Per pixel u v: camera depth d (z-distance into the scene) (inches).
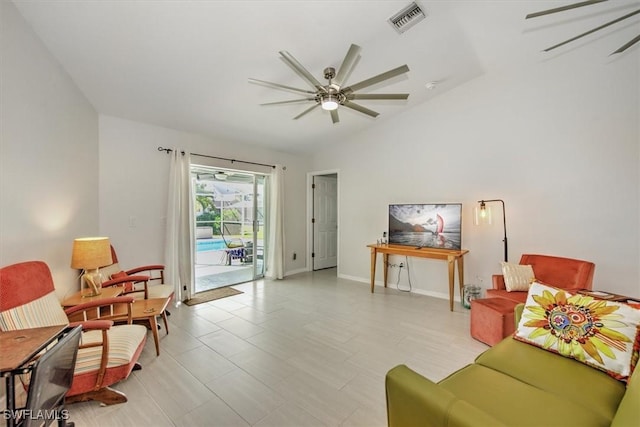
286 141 194.5
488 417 35.6
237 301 154.7
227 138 177.2
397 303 151.6
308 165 233.8
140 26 85.1
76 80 107.3
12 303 64.1
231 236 266.8
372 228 193.0
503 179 140.3
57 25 82.6
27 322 66.2
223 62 105.9
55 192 95.7
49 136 92.0
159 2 77.7
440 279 163.3
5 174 72.9
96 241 97.6
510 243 138.5
